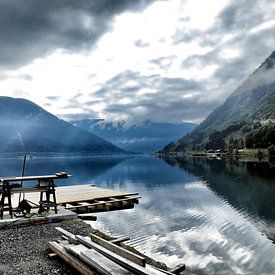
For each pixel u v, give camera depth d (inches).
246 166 3430.1
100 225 886.4
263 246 717.3
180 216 1024.9
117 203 1051.9
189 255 654.5
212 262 618.8
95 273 360.8
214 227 885.2
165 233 817.5
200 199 1379.2
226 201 1322.6
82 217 914.7
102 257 386.6
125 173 3053.6
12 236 567.8
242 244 730.2
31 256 463.8
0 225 615.8
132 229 852.6
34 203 842.8
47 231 602.9
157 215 1032.8
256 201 1316.4
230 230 856.9
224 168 3262.8
